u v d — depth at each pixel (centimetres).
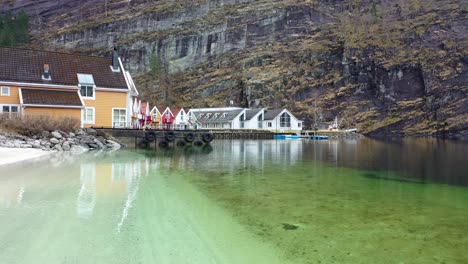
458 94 8181
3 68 3691
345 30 10938
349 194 1429
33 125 2945
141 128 4194
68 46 14312
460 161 2686
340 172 2059
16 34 13988
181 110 7938
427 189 1551
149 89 11294
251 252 799
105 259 729
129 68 12800
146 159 2528
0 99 3597
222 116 8412
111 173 1791
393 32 10050
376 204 1258
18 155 2327
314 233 933
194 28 12862
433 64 8744
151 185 1518
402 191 1503
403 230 956
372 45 9625
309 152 3556
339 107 9212
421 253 793
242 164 2403
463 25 9394
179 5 14012
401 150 3862
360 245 843
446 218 1077
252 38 12200
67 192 1310
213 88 10619
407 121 8456
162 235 891
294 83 9738
